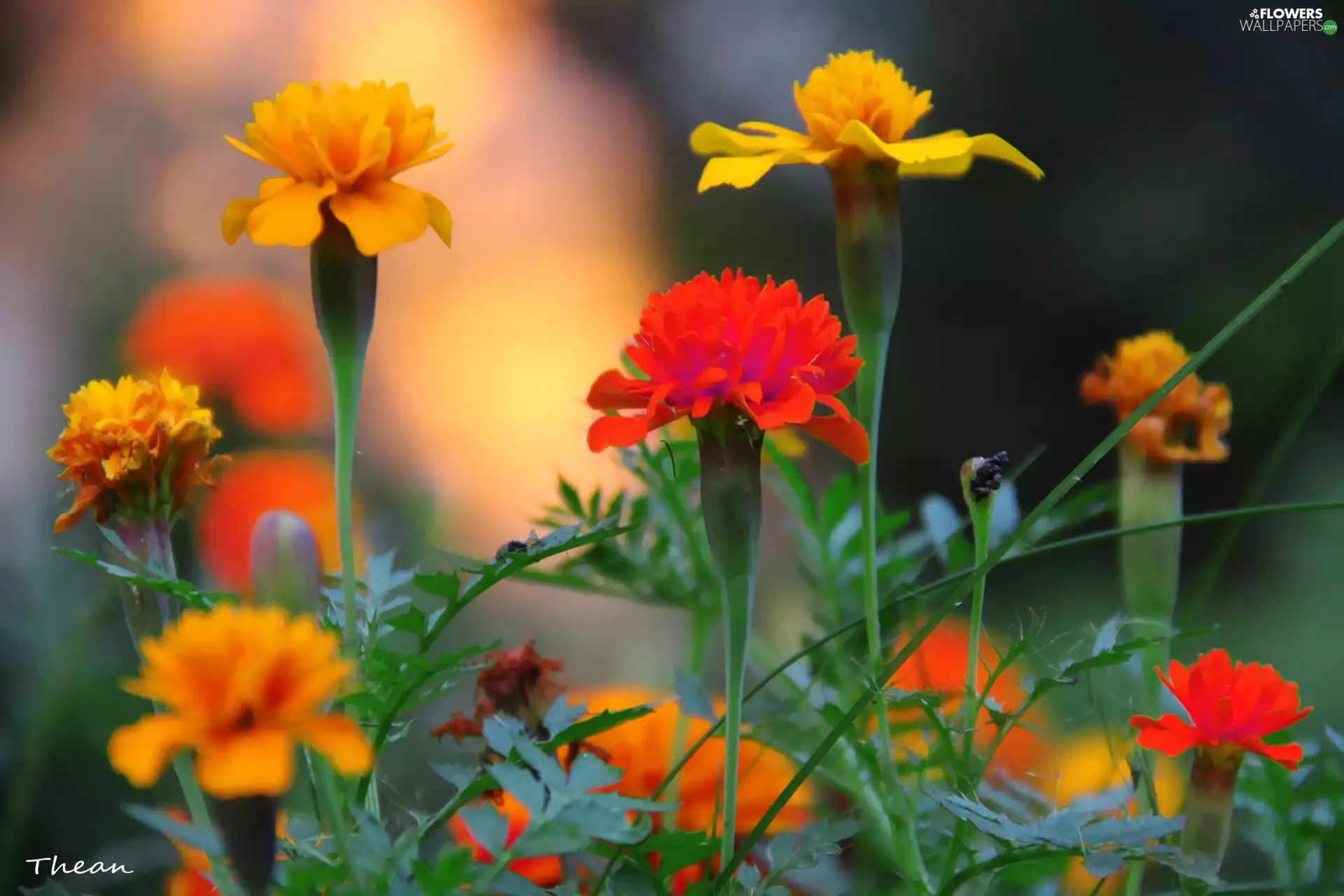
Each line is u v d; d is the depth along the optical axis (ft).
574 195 14.32
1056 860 3.87
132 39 11.79
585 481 8.17
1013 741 4.06
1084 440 13.34
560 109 14.89
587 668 5.59
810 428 3.77
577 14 15.66
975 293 13.98
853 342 3.77
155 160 10.34
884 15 15.48
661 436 4.14
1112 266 13.56
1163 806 4.01
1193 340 12.64
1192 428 4.15
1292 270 3.84
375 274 3.84
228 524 4.40
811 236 15.05
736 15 15.94
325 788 3.70
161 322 5.04
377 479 5.22
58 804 4.20
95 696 4.24
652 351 3.76
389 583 3.92
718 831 3.94
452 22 14.55
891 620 4.10
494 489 8.62
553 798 3.65
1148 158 13.88
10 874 4.07
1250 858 4.12
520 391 11.14
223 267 8.93
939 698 3.86
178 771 3.79
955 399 13.70
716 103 15.57
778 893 3.79
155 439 3.85
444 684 3.81
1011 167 14.26
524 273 13.26
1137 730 3.91
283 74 12.12
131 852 4.01
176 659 3.58
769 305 3.75
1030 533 4.12
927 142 3.94
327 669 3.59
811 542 4.15
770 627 4.58
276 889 3.68
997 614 6.65
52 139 10.52
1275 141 13.47
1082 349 13.56
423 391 10.60
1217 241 13.19
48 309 7.73
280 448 5.11
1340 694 6.94
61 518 3.85
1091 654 3.88
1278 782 3.92
